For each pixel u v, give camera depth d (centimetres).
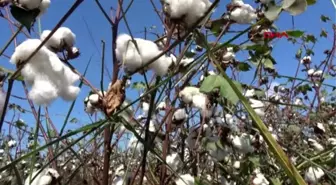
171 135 112
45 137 88
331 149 100
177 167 94
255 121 56
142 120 101
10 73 54
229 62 99
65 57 65
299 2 62
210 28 87
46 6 51
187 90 90
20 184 56
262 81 152
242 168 106
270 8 64
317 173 101
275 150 55
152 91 62
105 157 72
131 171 90
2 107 52
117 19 66
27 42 48
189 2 56
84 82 65
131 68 58
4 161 121
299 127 149
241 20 84
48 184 67
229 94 65
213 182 105
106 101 58
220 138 97
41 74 48
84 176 93
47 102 47
